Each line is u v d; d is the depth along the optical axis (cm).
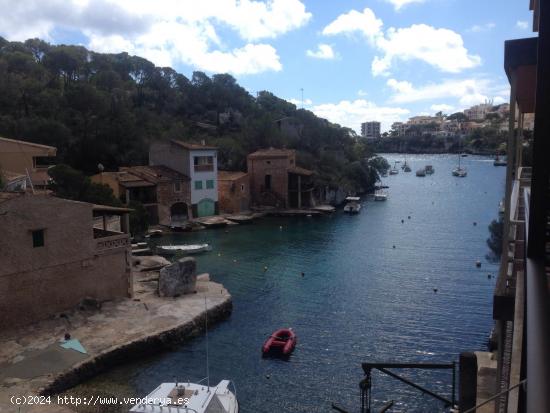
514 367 797
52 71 11875
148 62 14962
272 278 4959
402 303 4166
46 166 6744
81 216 3375
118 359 2898
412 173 19262
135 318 3366
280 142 11650
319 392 2716
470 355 1733
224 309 3812
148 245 6366
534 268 506
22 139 8262
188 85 14988
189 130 12450
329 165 11644
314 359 3109
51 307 3203
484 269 5241
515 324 864
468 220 8381
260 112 14300
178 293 3928
